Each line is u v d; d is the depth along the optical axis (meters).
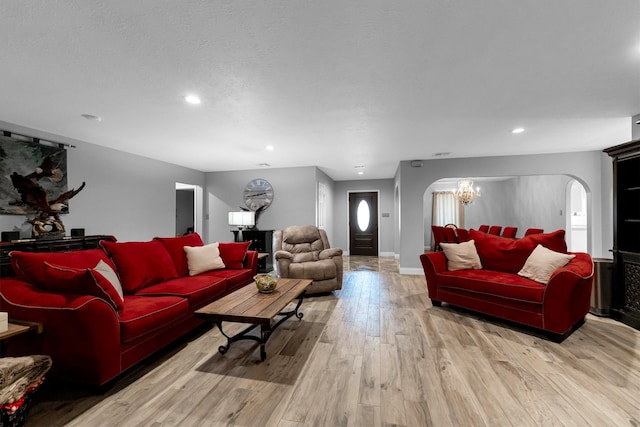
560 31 1.62
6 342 1.80
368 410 1.58
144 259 2.70
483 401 1.66
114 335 1.75
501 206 8.65
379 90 2.38
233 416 1.54
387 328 2.78
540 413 1.55
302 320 3.01
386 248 8.08
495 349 2.32
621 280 2.95
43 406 1.62
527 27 1.58
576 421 1.49
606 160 4.52
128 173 4.54
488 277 2.99
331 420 1.51
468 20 1.52
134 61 1.90
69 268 1.81
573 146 4.33
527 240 3.19
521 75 2.14
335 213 8.34
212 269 3.35
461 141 4.03
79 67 1.97
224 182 6.32
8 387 1.33
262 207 6.09
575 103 2.68
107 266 2.22
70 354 1.68
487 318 3.05
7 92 2.36
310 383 1.85
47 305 1.67
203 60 1.89
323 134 3.63
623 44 1.74
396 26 1.57
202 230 6.38
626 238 2.96
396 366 2.05
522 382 1.85
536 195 6.62
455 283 3.20
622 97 2.54
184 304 2.38
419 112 2.89
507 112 2.90
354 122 3.18
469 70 2.06
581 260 2.72
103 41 1.67
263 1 1.36
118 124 3.19
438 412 1.56
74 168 3.76
